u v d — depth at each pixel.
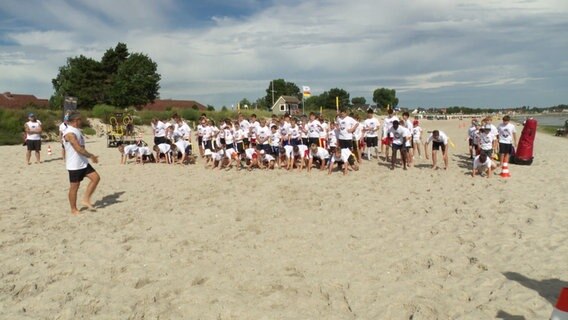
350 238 6.28
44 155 17.42
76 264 5.30
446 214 7.41
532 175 10.89
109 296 4.44
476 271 4.98
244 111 45.97
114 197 9.16
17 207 8.23
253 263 5.34
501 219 6.97
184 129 14.78
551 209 7.45
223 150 13.14
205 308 4.15
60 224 7.05
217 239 6.29
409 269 5.10
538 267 5.02
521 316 3.91
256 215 7.58
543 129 42.25
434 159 12.25
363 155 15.70
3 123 24.17
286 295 4.43
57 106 60.28
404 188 9.66
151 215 7.64
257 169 12.93
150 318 3.97
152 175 12.06
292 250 5.81
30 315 4.04
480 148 11.80
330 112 56.41
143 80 59.12
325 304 4.25
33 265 5.27
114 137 21.81
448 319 3.89
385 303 4.24
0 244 5.99
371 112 14.15
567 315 2.92
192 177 11.62
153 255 5.62
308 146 13.51
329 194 9.15
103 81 61.66
